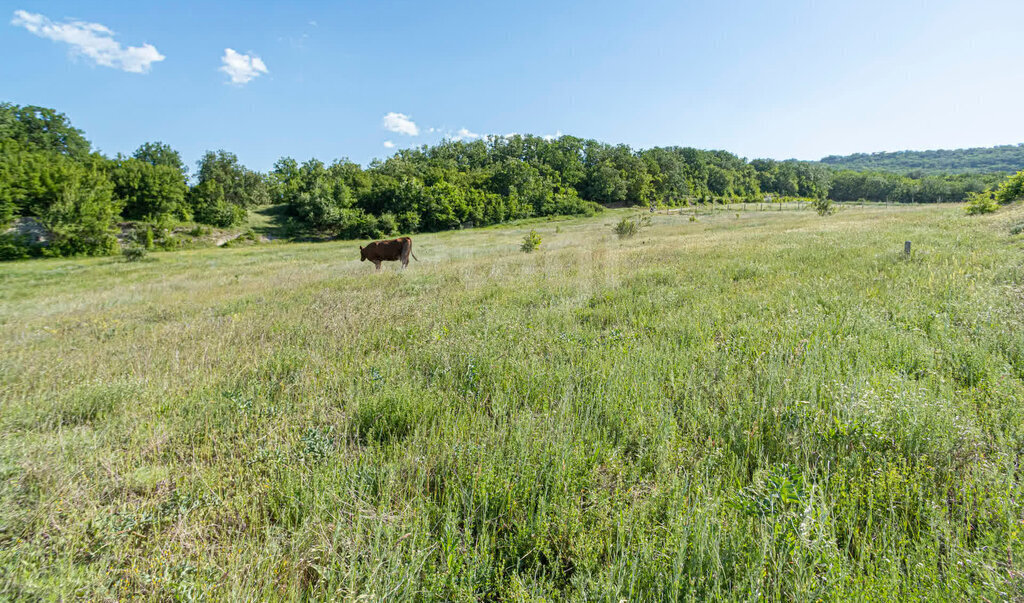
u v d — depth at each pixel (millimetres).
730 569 2059
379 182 76188
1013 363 3965
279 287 13117
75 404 4117
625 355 4828
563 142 129875
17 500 2723
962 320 5203
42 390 4598
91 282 22031
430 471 3051
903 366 4074
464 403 3992
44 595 1984
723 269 10328
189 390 4527
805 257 11250
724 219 49750
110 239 45500
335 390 4430
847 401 3334
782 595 1924
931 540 2111
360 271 17094
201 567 2156
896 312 5707
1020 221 14883
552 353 5137
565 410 3557
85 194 45531
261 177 84625
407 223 67500
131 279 22422
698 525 2176
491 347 5270
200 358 5617
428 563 2203
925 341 4566
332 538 2324
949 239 12633
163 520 2609
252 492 2842
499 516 2561
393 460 3119
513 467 2867
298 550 2318
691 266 11227
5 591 1992
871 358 4246
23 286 21766
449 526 2340
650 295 7992
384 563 2199
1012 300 5715
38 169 47156
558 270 12406
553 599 2025
